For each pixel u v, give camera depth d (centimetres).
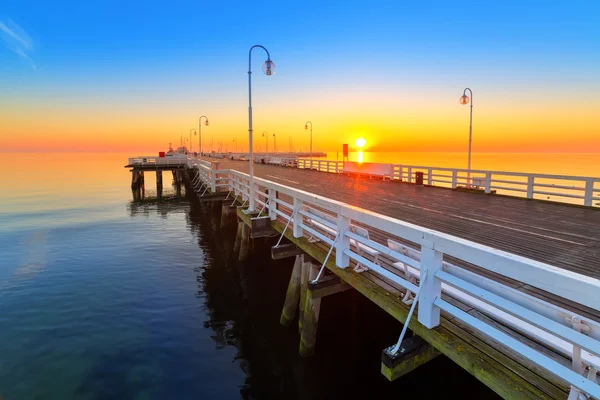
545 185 1041
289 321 736
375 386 548
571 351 260
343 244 482
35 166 11531
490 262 265
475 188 1313
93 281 1086
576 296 210
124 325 803
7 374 623
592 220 783
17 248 1473
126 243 1565
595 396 197
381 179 1850
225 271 1164
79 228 1898
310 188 1425
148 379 608
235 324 803
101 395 567
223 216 1586
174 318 838
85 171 8569
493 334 264
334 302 739
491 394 490
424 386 526
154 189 4391
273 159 3853
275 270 1119
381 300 394
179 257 1345
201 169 2230
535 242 604
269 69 966
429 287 321
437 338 311
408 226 347
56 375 620
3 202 2973
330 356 610
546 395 238
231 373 625
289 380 599
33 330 780
